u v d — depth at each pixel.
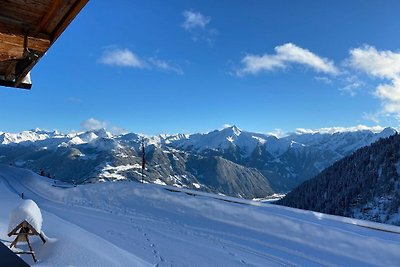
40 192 34.75
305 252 15.53
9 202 26.23
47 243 12.84
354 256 14.73
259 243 16.92
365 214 110.44
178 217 21.56
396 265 13.60
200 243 16.77
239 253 15.45
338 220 18.92
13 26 4.50
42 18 4.47
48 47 4.83
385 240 14.66
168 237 17.59
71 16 4.32
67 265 10.95
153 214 22.61
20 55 4.86
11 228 11.27
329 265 14.26
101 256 12.31
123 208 24.59
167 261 13.78
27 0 4.14
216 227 19.39
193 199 22.88
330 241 15.84
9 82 5.80
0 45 4.63
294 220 17.72
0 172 55.38
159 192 25.42
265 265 14.02
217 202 21.59
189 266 13.39
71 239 13.41
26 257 11.66
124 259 12.85
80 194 29.30
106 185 28.98
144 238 17.11
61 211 24.11
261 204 22.42
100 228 18.77
